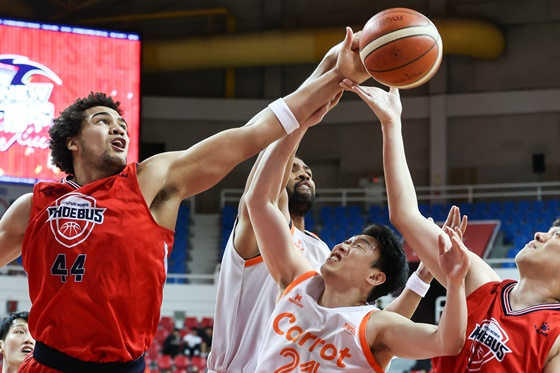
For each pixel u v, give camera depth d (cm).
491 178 1575
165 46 1588
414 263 1288
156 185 271
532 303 315
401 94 1625
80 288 256
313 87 305
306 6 1669
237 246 391
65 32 1148
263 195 350
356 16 1644
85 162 278
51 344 259
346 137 1647
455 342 281
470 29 1503
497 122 1585
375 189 1591
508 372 296
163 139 1661
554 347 297
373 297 338
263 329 381
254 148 289
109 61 1160
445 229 327
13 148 1107
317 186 1655
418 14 313
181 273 1479
